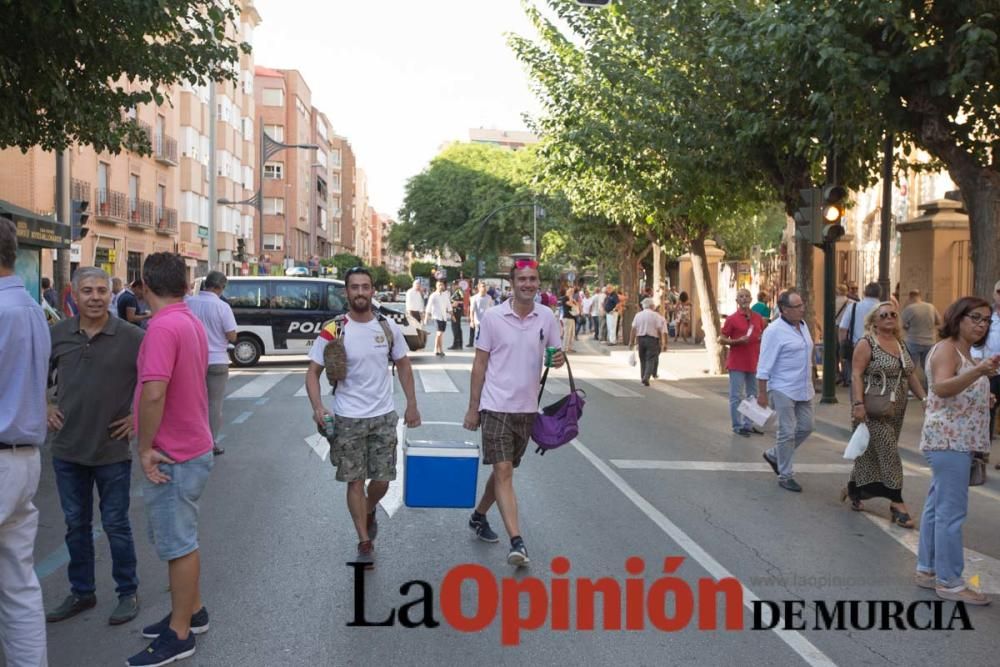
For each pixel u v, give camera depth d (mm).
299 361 22094
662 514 7488
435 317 23328
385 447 6105
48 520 7215
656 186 17062
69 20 9516
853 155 14836
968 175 11070
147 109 36781
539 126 20953
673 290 37281
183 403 4516
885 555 6480
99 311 5082
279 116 73375
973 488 8812
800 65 11594
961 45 9805
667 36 15430
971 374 5340
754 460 10078
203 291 9539
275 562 6023
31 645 3994
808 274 16016
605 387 17344
